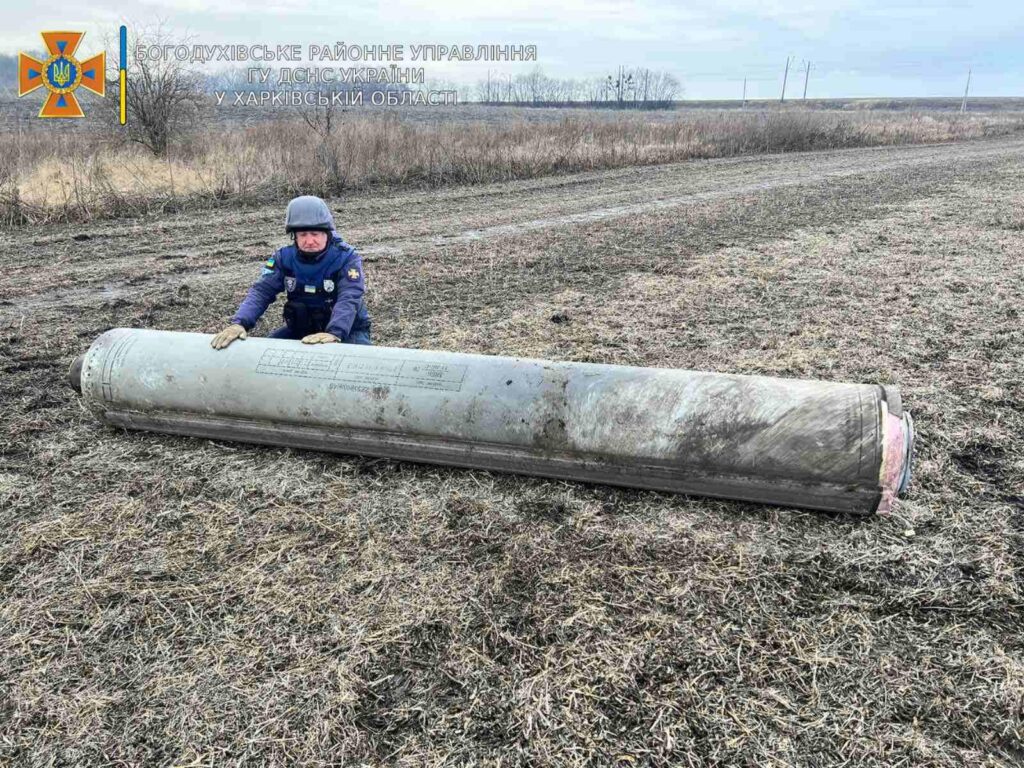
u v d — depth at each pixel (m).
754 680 2.33
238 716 2.21
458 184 15.07
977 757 2.06
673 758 2.07
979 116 46.03
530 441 3.25
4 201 10.50
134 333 3.91
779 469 2.98
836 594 2.72
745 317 6.09
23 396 4.56
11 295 7.04
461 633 2.54
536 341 5.54
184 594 2.73
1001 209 11.59
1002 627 2.54
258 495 3.37
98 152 14.67
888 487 2.93
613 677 2.34
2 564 2.90
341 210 12.02
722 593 2.71
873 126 29.48
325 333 3.78
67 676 2.37
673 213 11.66
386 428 3.42
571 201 13.02
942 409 4.18
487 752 2.10
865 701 2.25
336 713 2.22
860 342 5.38
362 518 3.19
